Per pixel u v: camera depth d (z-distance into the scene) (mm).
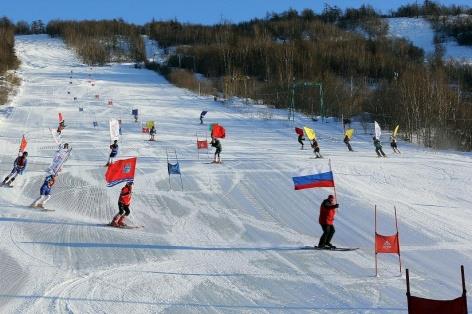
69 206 20641
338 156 32344
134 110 49938
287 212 20109
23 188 23484
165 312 10867
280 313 10789
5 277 12828
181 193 22875
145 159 30719
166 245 15969
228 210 20344
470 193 23422
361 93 60250
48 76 90375
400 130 45312
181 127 47281
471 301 11414
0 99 61062
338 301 11438
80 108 56219
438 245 15898
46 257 14477
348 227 18047
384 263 14266
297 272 13531
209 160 30469
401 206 20781
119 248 15531
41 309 10898
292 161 29953
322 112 54031
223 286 12469
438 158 32531
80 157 31281
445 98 45688
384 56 94188
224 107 63188
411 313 7391
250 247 15883
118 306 11148
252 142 39062
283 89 66500
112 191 23141
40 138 38750
